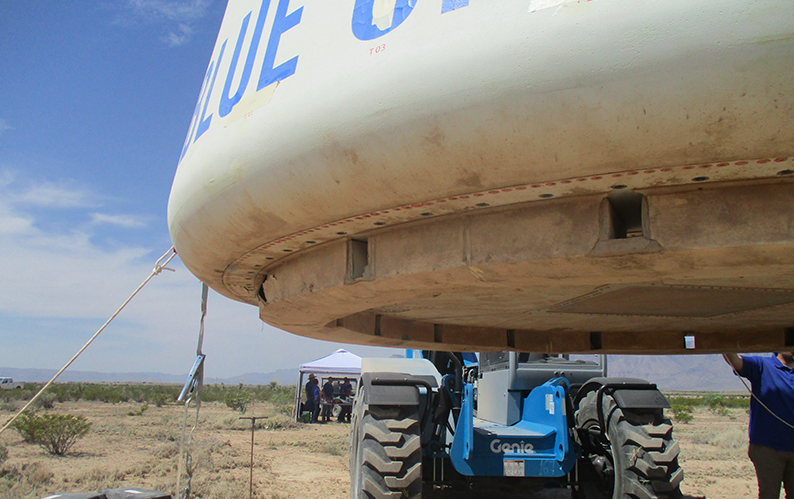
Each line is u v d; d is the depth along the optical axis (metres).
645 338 8.39
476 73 2.57
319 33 3.29
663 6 2.32
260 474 12.14
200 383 6.12
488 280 3.45
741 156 2.40
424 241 3.54
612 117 2.38
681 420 33.75
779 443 6.25
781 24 2.20
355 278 3.92
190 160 4.16
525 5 2.56
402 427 5.53
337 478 11.89
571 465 6.73
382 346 8.15
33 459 14.66
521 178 2.73
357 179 3.01
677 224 2.81
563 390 6.90
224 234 4.02
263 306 5.83
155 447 16.84
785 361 6.38
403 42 2.84
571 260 3.03
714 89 2.25
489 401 9.20
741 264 2.82
